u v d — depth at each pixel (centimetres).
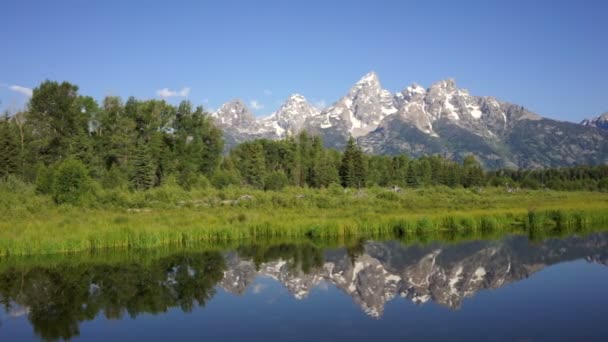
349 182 10075
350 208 5481
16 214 4422
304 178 10606
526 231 4234
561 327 1716
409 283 2484
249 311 2005
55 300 2217
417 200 6538
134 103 8250
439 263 2962
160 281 2548
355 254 3272
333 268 2855
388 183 11794
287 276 2659
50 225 3878
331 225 4075
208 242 3778
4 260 3080
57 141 7769
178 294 2300
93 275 2684
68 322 1898
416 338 1630
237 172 9100
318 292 2323
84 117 7825
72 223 4025
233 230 3938
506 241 3709
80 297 2266
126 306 2116
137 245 3556
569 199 7069
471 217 4394
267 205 5550
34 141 7525
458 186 12456
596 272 2642
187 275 2683
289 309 2033
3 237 3312
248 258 3153
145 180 7394
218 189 7375
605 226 4447
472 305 2044
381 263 2975
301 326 1791
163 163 8144
